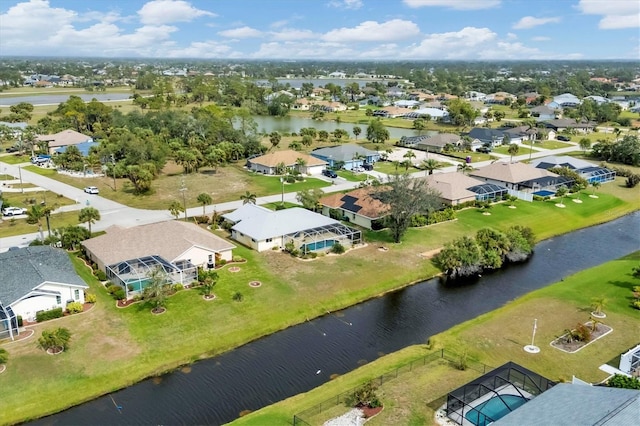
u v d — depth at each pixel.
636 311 55.50
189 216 87.06
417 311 58.38
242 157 137.62
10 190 102.00
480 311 58.62
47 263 57.59
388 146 159.12
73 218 85.06
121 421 39.28
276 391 43.34
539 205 97.25
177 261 62.00
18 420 38.94
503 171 107.81
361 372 45.22
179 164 126.06
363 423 37.53
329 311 57.75
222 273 64.19
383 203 77.56
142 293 57.22
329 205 89.31
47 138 144.00
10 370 43.66
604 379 42.94
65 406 40.72
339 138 167.12
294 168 120.81
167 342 49.19
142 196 99.50
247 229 74.00
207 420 39.56
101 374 44.12
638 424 29.64
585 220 92.38
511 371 40.50
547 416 32.12
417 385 42.66
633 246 80.44
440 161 137.38
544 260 74.38
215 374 45.59
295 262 68.25
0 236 76.31
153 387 43.59
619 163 138.38
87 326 51.19
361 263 68.69
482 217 89.25
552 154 149.75
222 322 53.16
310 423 37.72
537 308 56.91
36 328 50.41
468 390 38.06
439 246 75.56
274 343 51.12
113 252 62.34
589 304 57.34
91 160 120.62
